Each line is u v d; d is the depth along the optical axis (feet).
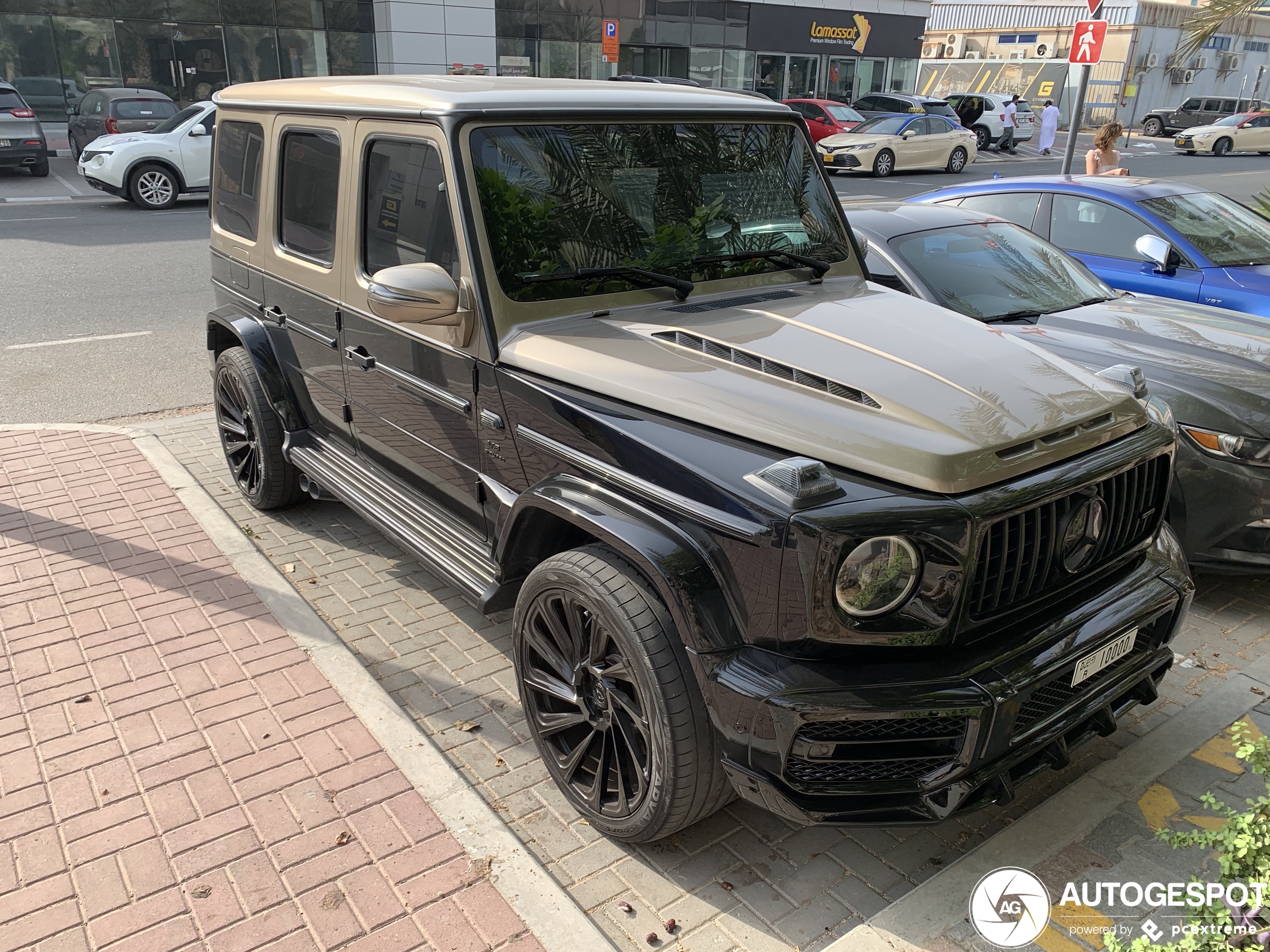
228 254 16.65
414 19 82.43
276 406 15.20
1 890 8.90
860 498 7.66
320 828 9.66
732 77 106.73
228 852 9.34
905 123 79.87
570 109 10.84
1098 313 17.31
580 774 9.94
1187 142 111.96
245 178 15.61
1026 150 111.45
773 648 7.88
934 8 158.20
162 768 10.53
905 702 7.51
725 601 8.05
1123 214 21.36
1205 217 21.47
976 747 7.68
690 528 8.21
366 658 12.91
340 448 14.62
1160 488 9.66
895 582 7.60
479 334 10.21
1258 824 7.22
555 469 9.58
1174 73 138.62
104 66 74.02
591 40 94.73
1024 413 8.61
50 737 11.03
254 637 13.11
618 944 8.48
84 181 62.18
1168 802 10.10
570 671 9.50
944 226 19.04
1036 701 8.23
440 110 10.32
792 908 8.91
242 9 77.36
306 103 13.21
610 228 10.88
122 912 8.65
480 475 10.85
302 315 14.15
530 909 8.68
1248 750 7.66
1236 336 16.16
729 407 8.62
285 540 16.25
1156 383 14.44
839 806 7.83
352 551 15.90
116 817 9.80
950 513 7.64
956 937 8.32
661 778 8.52
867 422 8.30
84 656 12.65
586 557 9.04
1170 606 9.28
